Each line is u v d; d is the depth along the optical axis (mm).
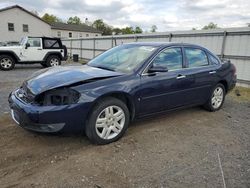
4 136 3520
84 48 20500
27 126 3035
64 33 47719
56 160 2910
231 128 4277
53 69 3854
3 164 2785
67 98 3004
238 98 7020
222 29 9445
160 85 3848
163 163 2938
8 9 32812
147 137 3682
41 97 2992
